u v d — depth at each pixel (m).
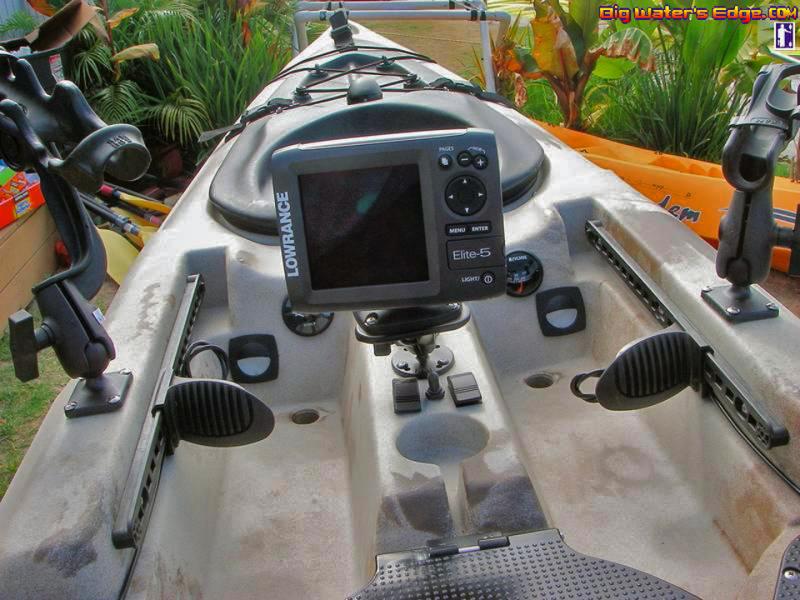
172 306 2.08
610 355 2.30
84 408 1.62
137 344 1.86
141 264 2.27
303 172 1.48
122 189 5.02
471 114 2.68
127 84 5.77
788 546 1.41
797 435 1.51
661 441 2.04
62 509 1.40
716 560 1.69
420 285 1.54
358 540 1.79
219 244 2.37
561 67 5.30
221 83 5.92
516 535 1.56
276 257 2.36
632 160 4.66
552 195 2.51
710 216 4.08
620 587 1.43
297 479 2.05
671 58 5.94
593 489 1.94
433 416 1.81
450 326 1.66
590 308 2.39
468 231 1.51
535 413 2.23
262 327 2.29
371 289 1.54
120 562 1.43
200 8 6.88
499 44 5.44
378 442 1.76
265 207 2.40
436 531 1.59
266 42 6.67
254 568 1.80
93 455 1.52
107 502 1.43
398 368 1.95
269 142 2.62
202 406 1.75
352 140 1.49
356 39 3.96
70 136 1.58
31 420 3.42
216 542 1.87
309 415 2.30
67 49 5.75
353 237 1.52
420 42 8.05
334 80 3.24
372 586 1.47
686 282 1.95
